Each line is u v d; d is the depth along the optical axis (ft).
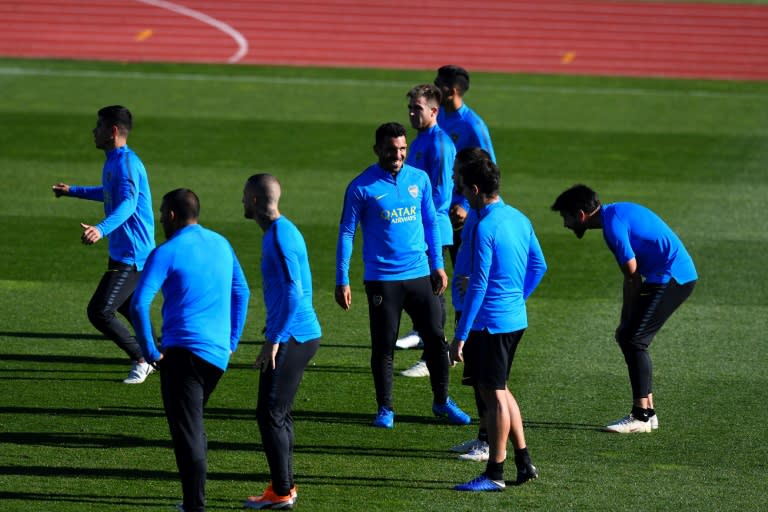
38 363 117.60
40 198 190.19
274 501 82.17
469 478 89.20
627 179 210.59
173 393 78.33
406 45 354.95
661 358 120.47
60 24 370.32
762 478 89.04
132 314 76.79
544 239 171.53
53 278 148.25
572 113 271.28
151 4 401.08
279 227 81.20
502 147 235.81
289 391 82.07
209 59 334.44
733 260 159.63
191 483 78.38
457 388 113.39
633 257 97.66
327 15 390.01
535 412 104.68
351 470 90.79
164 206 80.64
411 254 101.55
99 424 100.42
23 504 82.43
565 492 86.12
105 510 81.76
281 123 254.88
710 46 358.43
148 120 254.47
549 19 390.01
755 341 126.31
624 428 99.40
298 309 82.53
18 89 285.23
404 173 102.47
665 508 82.99
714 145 239.91
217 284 79.46
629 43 361.51
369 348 124.98
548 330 129.90
